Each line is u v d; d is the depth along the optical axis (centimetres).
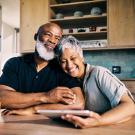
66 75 173
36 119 116
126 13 382
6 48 697
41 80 186
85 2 400
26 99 152
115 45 383
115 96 116
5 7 586
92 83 137
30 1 434
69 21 426
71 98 146
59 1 443
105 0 390
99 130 87
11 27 728
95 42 421
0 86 181
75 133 82
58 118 108
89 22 429
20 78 187
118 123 102
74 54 148
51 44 186
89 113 93
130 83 361
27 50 427
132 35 377
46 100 150
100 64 410
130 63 396
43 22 425
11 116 132
